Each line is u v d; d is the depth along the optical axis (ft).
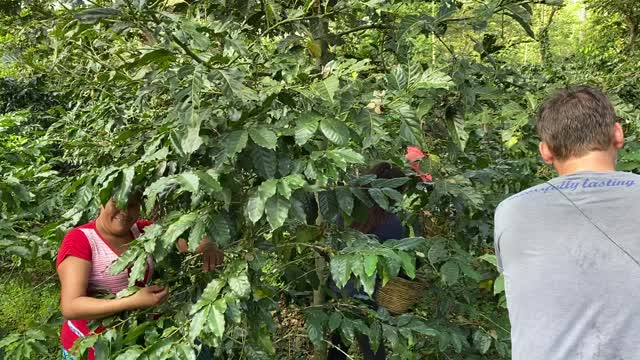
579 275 4.15
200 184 5.19
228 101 5.49
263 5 8.25
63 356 6.64
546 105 4.77
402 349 6.30
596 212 4.25
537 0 8.36
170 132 5.17
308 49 7.75
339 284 5.17
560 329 4.15
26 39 9.09
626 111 8.89
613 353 4.01
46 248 8.27
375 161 7.31
